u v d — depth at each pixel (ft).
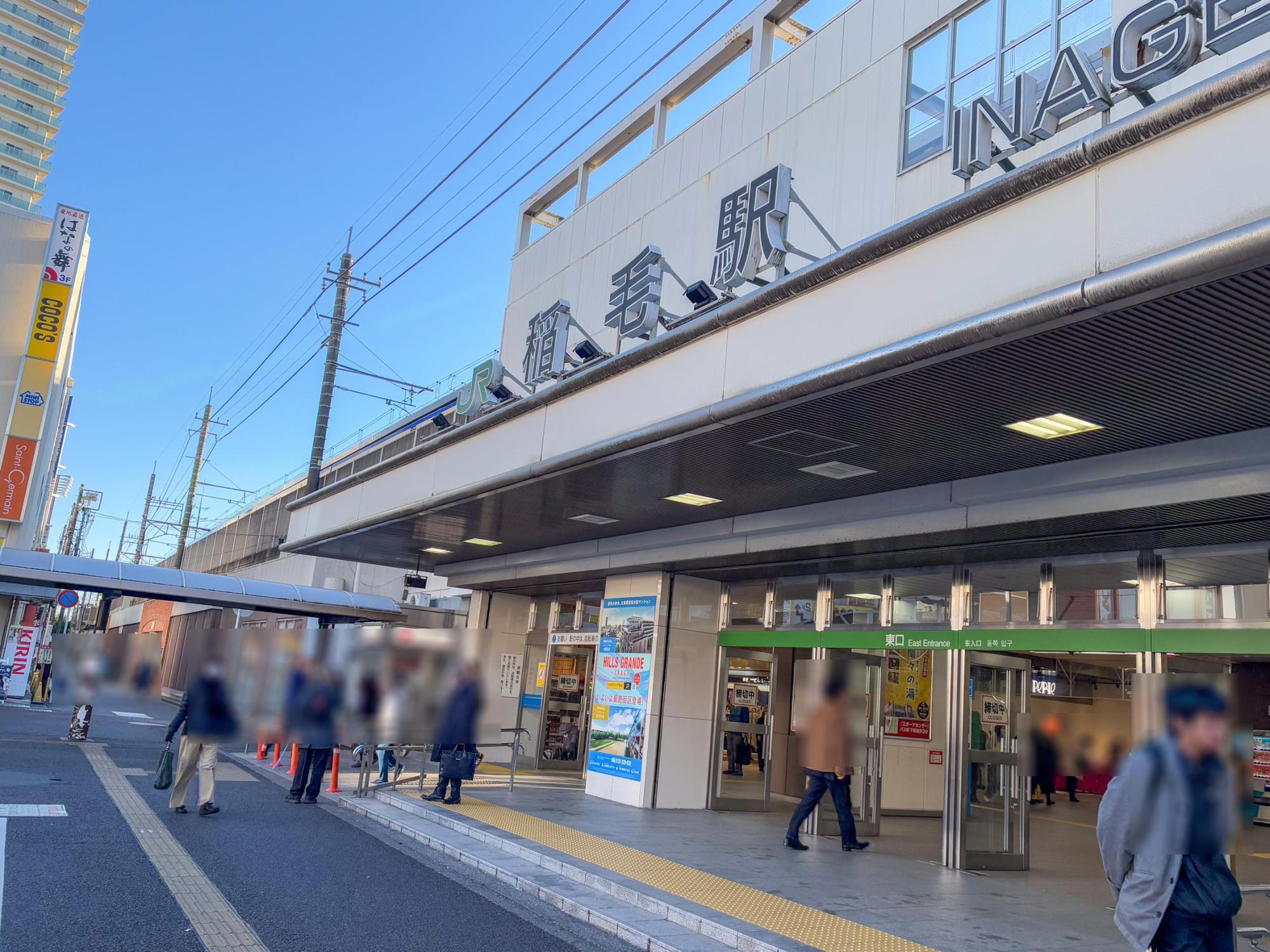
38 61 236.22
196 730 30.48
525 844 27.12
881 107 28.89
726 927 18.72
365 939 17.58
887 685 45.11
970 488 24.99
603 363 26.50
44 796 30.68
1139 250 13.52
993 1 26.17
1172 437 20.10
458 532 43.50
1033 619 28.02
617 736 40.47
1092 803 60.13
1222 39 13.99
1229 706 10.43
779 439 22.79
